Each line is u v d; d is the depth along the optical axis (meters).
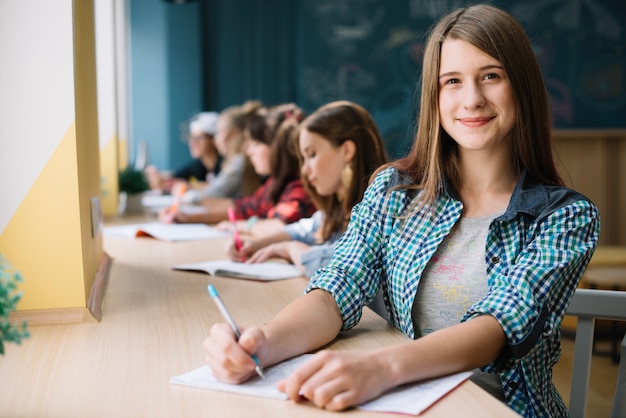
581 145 5.77
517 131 1.13
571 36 6.16
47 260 1.16
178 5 5.85
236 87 6.01
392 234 1.19
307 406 0.81
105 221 2.85
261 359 0.91
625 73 6.22
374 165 1.87
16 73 1.14
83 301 1.18
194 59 5.90
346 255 1.19
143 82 5.86
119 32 4.51
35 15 1.14
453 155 1.18
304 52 6.00
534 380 1.07
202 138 4.98
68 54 1.15
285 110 3.01
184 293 1.42
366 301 1.16
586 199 1.09
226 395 0.84
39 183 1.15
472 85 1.10
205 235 2.33
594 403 2.56
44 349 1.02
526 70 1.11
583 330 1.18
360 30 6.05
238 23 5.98
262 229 2.41
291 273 1.61
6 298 0.66
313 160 1.86
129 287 1.48
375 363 0.84
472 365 0.92
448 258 1.14
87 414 0.79
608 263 3.86
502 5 6.10
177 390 0.86
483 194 1.16
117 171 3.15
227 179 3.73
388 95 6.11
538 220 1.07
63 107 1.16
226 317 0.91
